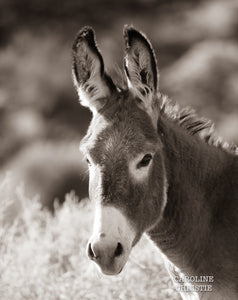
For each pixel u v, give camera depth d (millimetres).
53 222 23734
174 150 16062
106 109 15523
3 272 20125
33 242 21812
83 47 15773
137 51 15523
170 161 15961
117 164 14648
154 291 18219
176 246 16188
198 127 16891
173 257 16344
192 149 16406
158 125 15984
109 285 18484
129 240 14570
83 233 21875
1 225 23062
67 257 21375
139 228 14984
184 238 16109
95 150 14875
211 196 16297
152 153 15047
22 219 24719
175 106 16969
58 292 18781
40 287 19266
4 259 20734
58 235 22719
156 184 15219
